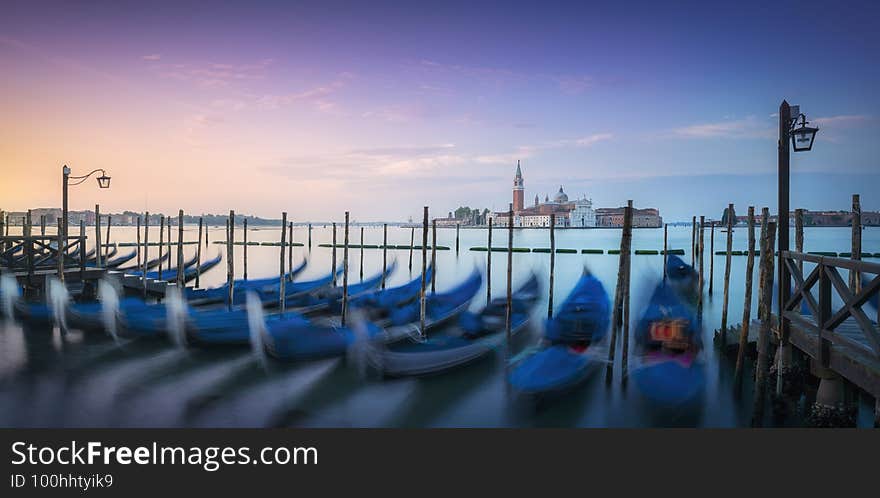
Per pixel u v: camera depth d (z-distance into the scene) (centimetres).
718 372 1293
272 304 2062
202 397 1105
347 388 1168
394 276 3762
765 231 1109
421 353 1215
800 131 998
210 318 1463
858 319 711
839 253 5378
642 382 1178
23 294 2027
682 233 14325
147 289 2289
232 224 2042
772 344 1260
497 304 1897
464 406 1080
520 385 1113
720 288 3064
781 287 1059
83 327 1606
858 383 724
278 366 1298
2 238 1844
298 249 6588
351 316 1733
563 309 1628
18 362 1313
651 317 1548
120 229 15525
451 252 6131
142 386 1162
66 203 2094
